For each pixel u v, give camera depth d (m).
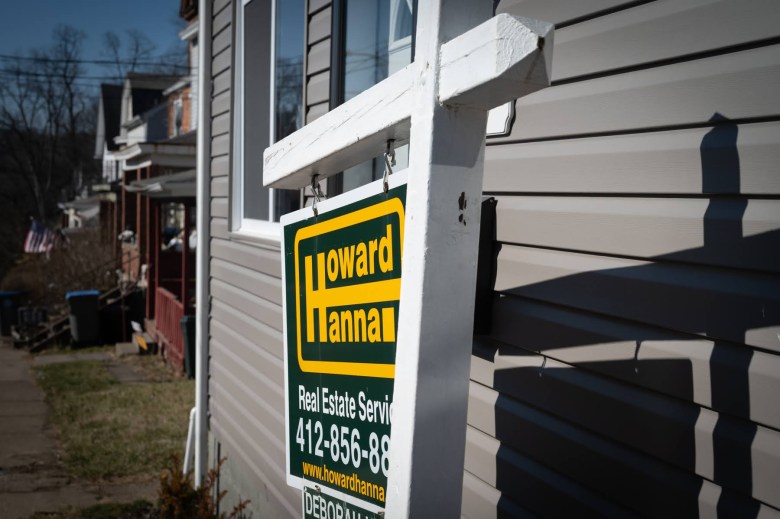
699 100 1.89
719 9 1.84
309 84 4.52
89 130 65.62
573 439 2.28
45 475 7.98
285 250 2.44
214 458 6.47
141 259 19.31
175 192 12.88
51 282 22.14
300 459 2.34
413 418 1.65
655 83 2.01
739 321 1.78
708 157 1.86
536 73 1.48
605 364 2.17
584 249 2.24
